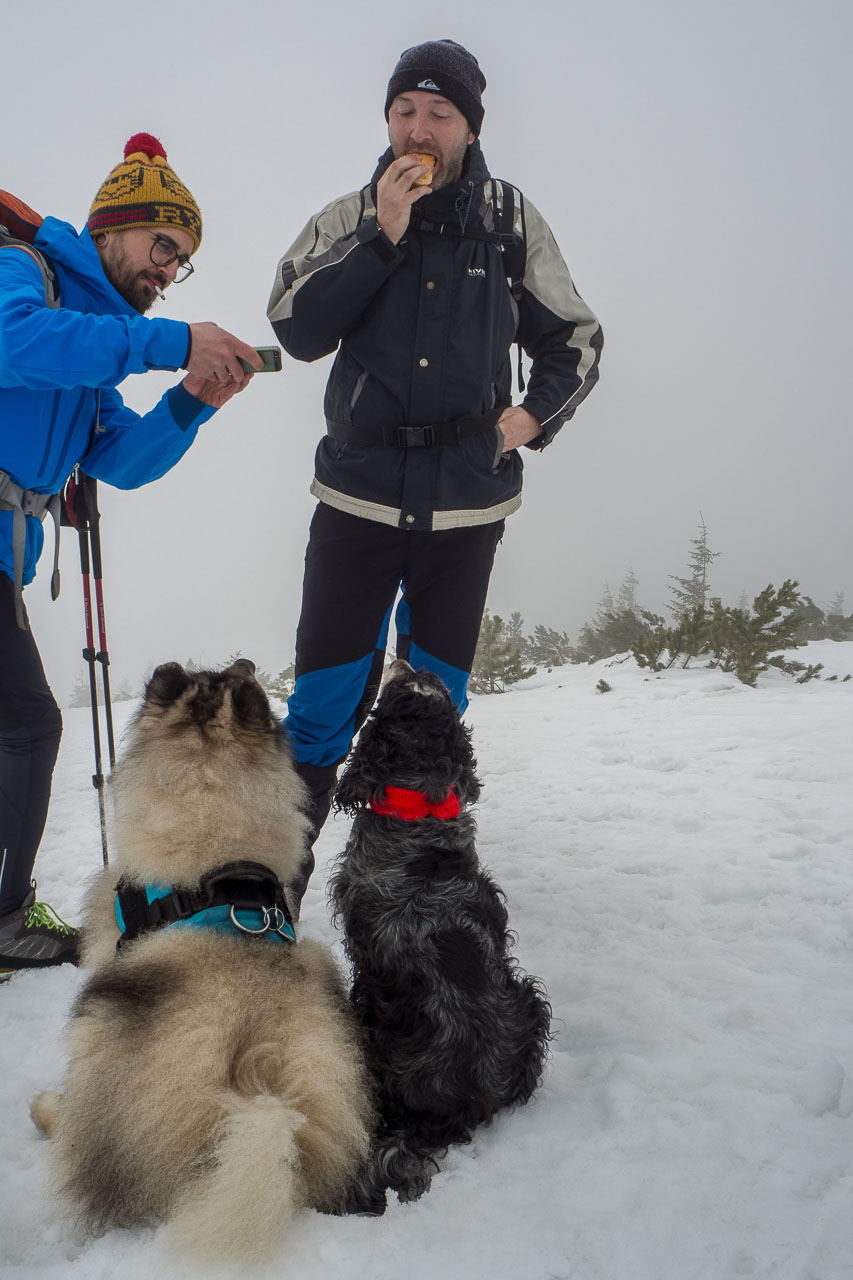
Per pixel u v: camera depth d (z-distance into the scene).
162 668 2.29
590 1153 1.88
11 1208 1.81
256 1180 1.46
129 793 2.11
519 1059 2.09
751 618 11.09
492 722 8.79
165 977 1.77
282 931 1.99
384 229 2.81
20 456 2.74
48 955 3.02
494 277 3.06
